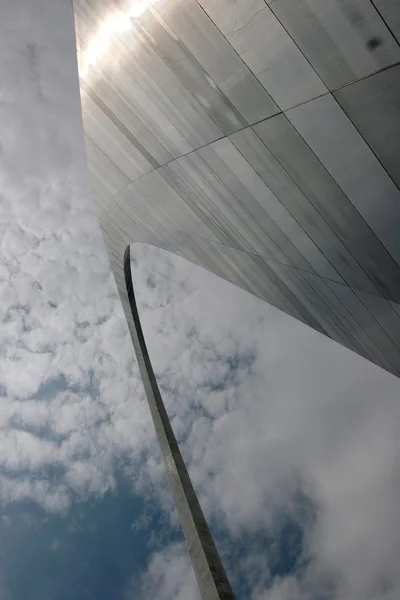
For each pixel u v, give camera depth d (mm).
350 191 8477
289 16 6871
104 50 13141
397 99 6461
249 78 8461
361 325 13867
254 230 13172
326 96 7375
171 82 10852
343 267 10969
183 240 20859
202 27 8547
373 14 5898
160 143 13898
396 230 8352
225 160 11242
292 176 9523
